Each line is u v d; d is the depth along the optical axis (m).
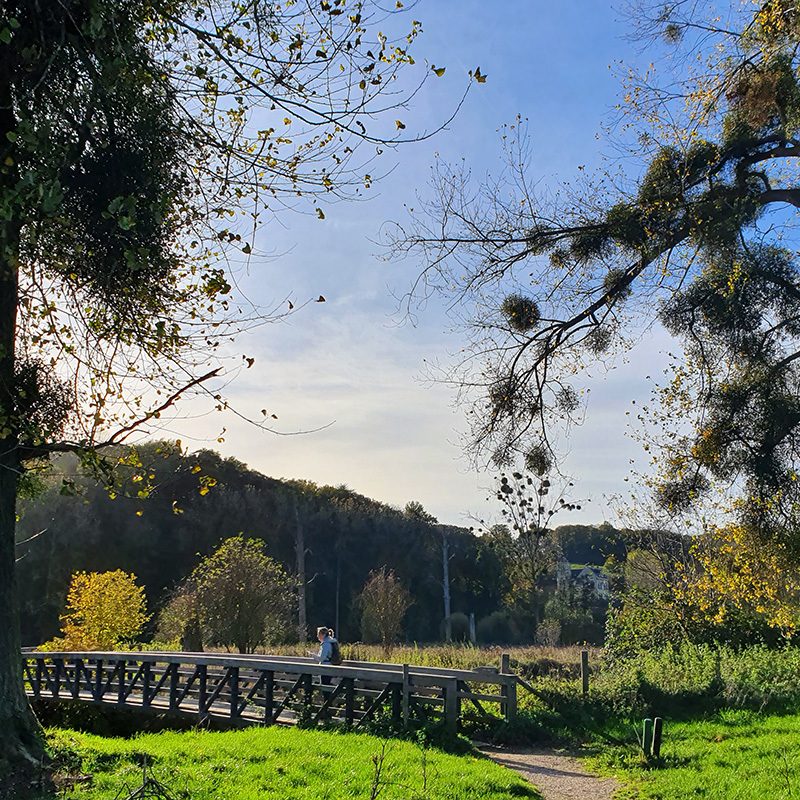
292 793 6.81
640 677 14.80
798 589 11.06
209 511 44.88
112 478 7.66
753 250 9.95
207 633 23.39
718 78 9.83
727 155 9.83
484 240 10.10
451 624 47.81
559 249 10.34
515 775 8.58
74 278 7.59
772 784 7.81
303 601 43.72
